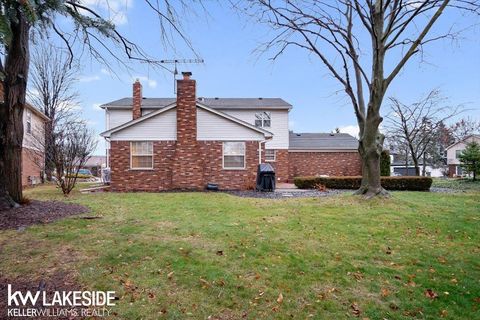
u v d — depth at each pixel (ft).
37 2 13.84
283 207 26.86
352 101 31.78
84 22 19.02
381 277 12.25
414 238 17.65
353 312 9.71
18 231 17.29
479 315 9.70
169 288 10.93
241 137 47.01
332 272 12.59
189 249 14.71
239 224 20.01
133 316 9.22
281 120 68.18
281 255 14.30
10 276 11.68
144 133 46.11
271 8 27.37
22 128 24.07
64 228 18.15
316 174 67.87
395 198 29.96
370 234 18.21
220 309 9.71
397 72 28.76
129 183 45.68
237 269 12.59
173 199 32.45
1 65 21.40
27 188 49.90
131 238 16.26
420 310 9.91
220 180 46.52
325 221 21.35
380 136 30.78
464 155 67.36
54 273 11.96
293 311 9.71
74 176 38.83
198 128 46.60
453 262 14.01
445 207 27.17
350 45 30.48
